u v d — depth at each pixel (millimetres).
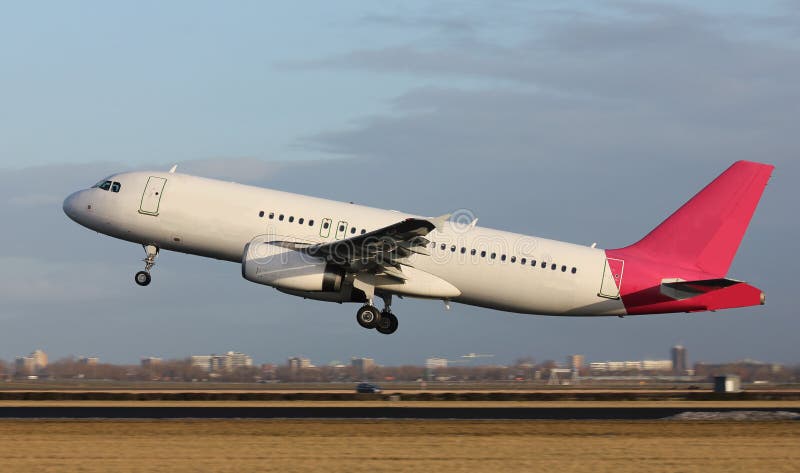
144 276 116438
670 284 113875
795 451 65938
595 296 114000
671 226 116375
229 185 114500
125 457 60469
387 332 117625
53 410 86438
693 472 58438
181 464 58344
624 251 116125
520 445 66938
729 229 115812
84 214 115438
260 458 60469
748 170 116125
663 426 78312
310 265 109125
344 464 59000
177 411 86062
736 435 73188
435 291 112688
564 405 98500
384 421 79188
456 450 64438
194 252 114938
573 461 61281
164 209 112938
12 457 60312
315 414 84312
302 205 112438
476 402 102688
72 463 58531
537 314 116438
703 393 118250
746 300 114500
